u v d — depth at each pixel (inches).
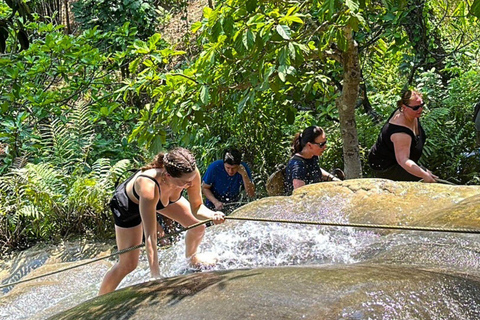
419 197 186.9
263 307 95.3
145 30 497.4
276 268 115.3
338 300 93.8
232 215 203.5
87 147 346.9
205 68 243.9
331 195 198.8
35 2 521.0
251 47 207.2
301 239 177.9
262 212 199.3
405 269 110.5
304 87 266.8
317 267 113.9
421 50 356.8
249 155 324.8
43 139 357.7
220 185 259.1
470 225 143.6
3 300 205.8
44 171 310.3
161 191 163.2
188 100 246.7
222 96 257.1
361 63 347.6
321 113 327.3
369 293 95.1
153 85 266.8
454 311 91.2
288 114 294.0
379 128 323.9
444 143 313.7
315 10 265.4
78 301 181.8
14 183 309.9
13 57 358.0
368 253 150.8
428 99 344.5
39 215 302.0
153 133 257.0
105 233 303.0
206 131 326.3
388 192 193.6
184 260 180.2
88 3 501.0
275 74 225.5
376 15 324.8
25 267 277.3
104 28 488.1
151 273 153.7
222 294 103.6
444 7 369.7
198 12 605.6
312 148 229.8
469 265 121.2
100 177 315.0
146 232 156.9
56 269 240.7
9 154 344.2
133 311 106.5
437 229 113.6
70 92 378.0
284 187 244.7
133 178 169.3
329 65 312.0
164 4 617.6
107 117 373.4
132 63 264.4
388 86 376.5
